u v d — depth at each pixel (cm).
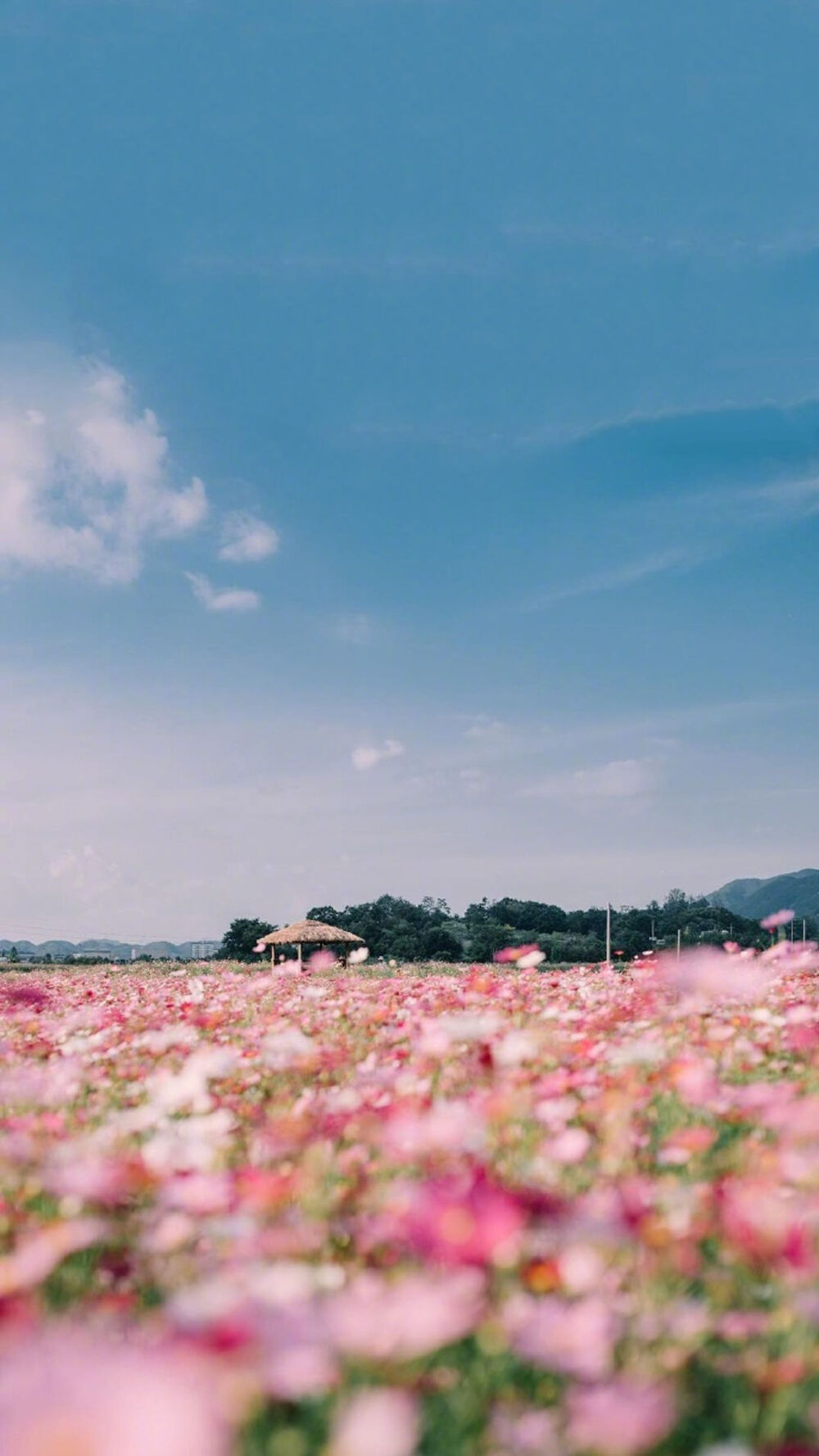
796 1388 213
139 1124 403
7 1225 304
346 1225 298
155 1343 204
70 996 1140
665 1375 219
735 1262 269
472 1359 234
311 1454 194
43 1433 144
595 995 821
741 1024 614
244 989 1009
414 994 880
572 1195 309
